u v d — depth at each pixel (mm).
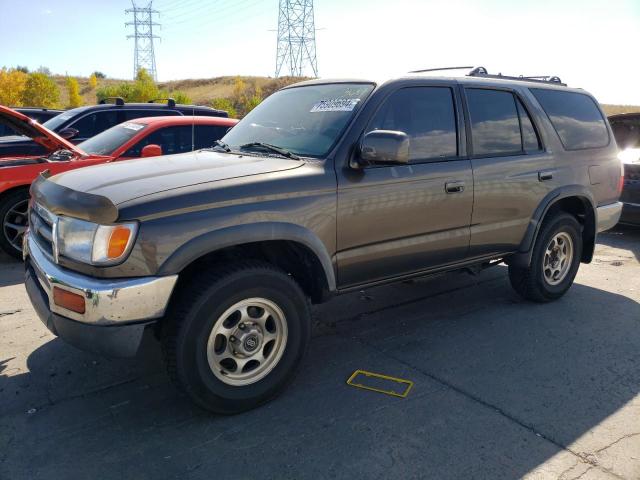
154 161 3654
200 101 70938
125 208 2736
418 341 4215
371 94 3656
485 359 3906
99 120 9117
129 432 2975
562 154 4832
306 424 3062
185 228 2828
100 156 6789
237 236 2961
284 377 3279
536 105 4711
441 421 3098
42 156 7137
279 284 3162
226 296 2969
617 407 3277
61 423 3061
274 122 4016
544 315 4781
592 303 5113
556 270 5086
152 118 7777
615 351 4062
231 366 3145
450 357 3938
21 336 4184
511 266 4820
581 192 4949
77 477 2604
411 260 3865
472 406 3262
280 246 3447
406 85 3795
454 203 3977
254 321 3152
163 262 2783
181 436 2941
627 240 7926
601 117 5434
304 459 2750
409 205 3707
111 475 2621
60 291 2844
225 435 2951
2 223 6051
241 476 2621
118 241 2711
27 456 2760
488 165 4184
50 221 3080
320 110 3801
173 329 2902
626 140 8945
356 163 3449
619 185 5520
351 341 4215
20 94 54469
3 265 6172
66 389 3426
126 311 2730
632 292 5473
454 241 4078
